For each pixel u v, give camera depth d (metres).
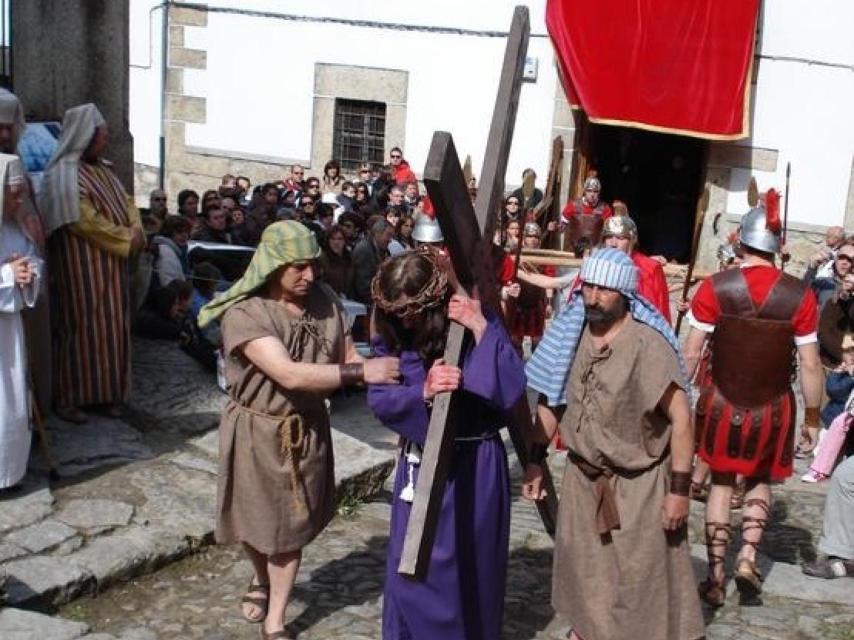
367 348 7.88
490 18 15.06
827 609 4.84
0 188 5.02
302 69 15.96
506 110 3.72
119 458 5.70
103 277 6.04
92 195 5.97
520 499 6.36
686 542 3.96
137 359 7.34
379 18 15.48
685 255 16.25
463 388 3.57
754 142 14.38
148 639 4.25
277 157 16.25
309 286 4.02
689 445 3.83
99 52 7.30
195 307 7.75
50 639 3.88
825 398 7.79
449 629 3.85
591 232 9.08
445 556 3.79
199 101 16.48
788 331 4.66
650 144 16.14
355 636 4.36
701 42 13.78
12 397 5.00
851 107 14.05
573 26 14.01
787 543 6.11
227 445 4.14
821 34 13.98
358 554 5.18
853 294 7.63
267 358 3.91
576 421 3.91
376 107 15.87
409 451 3.90
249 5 16.02
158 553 4.82
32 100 7.31
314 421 4.18
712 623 4.64
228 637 4.31
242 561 5.00
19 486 5.18
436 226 6.05
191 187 16.77
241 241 10.46
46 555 4.64
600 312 3.80
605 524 3.88
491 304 3.79
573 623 4.01
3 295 4.92
